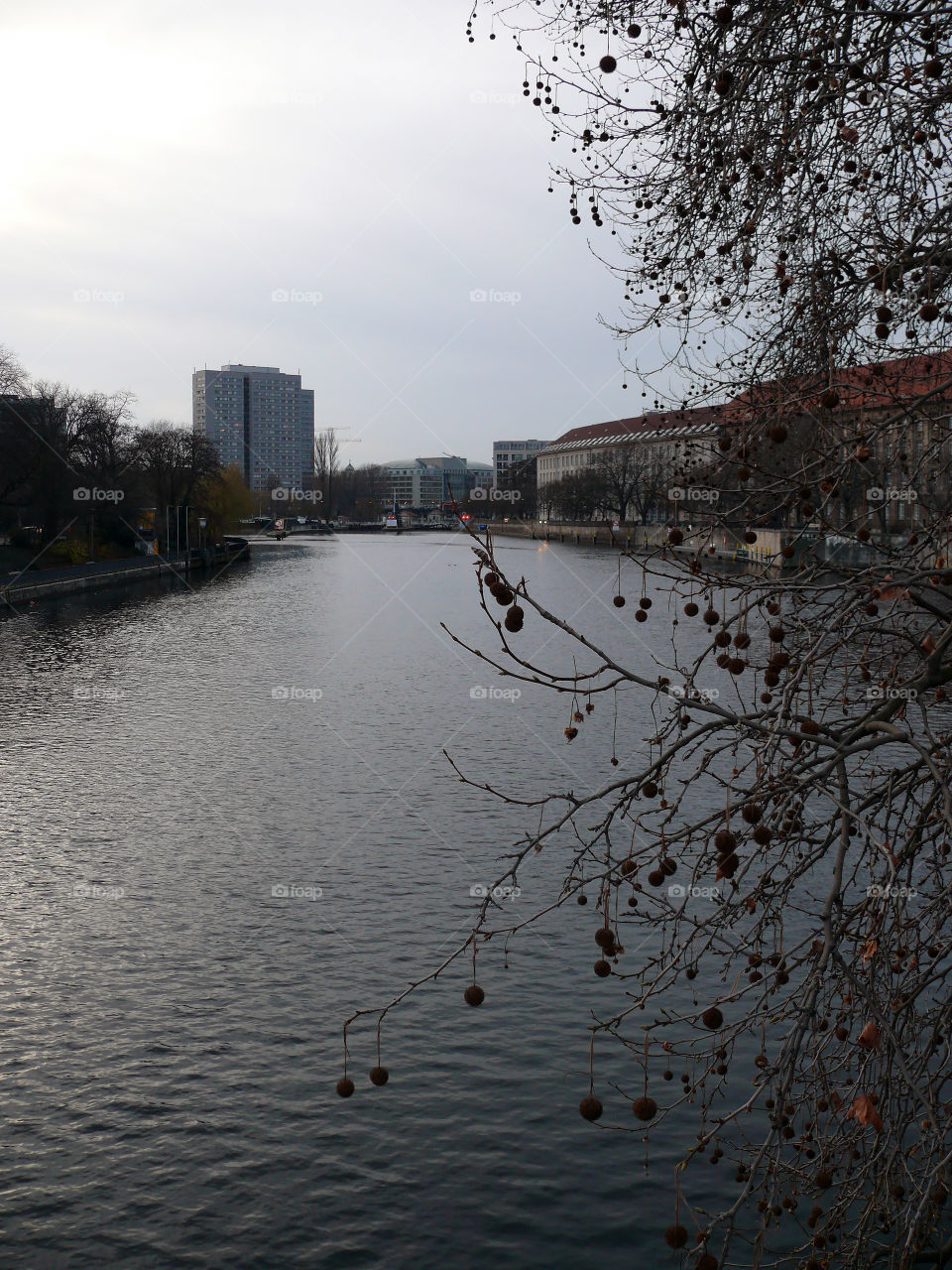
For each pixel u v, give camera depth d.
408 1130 11.78
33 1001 14.23
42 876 18.47
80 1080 12.55
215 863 19.06
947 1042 5.73
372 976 14.93
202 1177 11.08
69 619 59.88
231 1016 13.92
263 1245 10.20
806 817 14.96
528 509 189.75
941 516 5.46
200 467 108.38
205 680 39.09
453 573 99.94
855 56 6.17
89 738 28.97
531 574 83.94
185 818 21.66
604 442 142.12
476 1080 12.66
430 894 17.62
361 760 26.22
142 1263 9.99
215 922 16.59
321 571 104.19
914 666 6.26
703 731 4.85
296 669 41.81
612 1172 11.17
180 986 14.64
